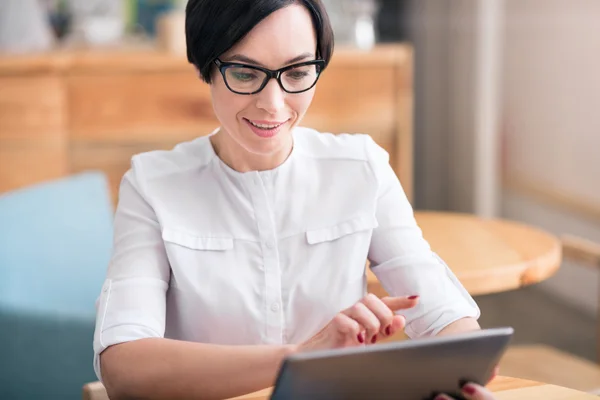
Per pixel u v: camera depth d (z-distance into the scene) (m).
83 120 4.00
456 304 1.68
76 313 2.50
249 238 1.71
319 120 4.26
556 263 2.52
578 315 4.49
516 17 4.77
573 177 4.44
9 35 4.11
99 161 4.04
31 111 3.93
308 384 1.16
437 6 5.08
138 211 1.70
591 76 4.23
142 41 4.49
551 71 4.54
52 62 3.91
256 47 1.52
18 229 2.75
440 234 2.72
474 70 4.84
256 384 1.45
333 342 1.41
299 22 1.53
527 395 1.52
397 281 1.74
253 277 1.71
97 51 4.14
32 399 2.51
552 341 4.18
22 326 2.49
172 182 1.73
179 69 4.05
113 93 4.00
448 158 5.16
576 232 4.48
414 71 5.31
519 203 4.91
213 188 1.73
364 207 1.76
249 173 1.72
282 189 1.74
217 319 1.69
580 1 4.26
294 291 1.71
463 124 4.98
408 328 1.71
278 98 1.53
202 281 1.69
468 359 1.25
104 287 1.63
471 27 4.83
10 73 3.88
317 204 1.75
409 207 1.82
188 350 1.49
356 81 4.28
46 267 2.79
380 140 4.36
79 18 4.37
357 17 4.43
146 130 4.06
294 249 1.73
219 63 1.54
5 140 3.93
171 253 1.67
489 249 2.54
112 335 1.55
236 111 1.56
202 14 1.54
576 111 4.37
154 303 1.62
